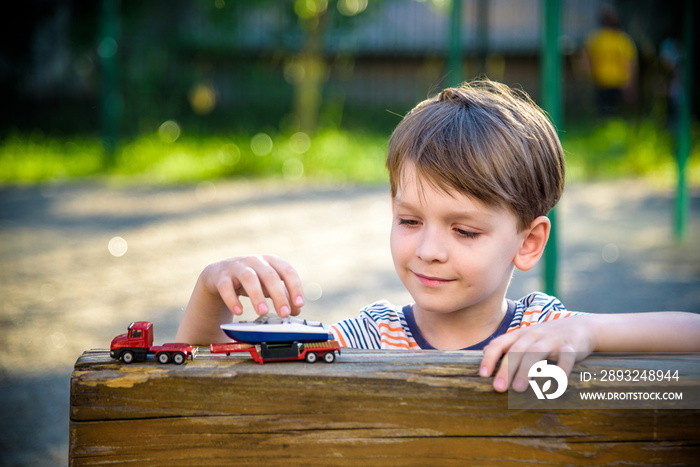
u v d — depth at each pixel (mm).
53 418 3041
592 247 6457
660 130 12062
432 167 1297
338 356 1058
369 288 5102
